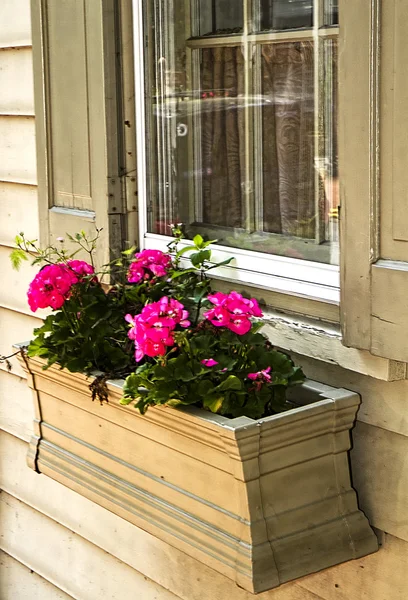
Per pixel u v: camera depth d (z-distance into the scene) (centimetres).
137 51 201
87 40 202
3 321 272
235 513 152
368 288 148
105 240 206
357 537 161
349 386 167
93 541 251
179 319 156
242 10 187
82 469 188
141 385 160
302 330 169
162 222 207
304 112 177
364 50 142
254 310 160
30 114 243
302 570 153
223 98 193
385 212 144
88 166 209
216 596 211
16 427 275
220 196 196
